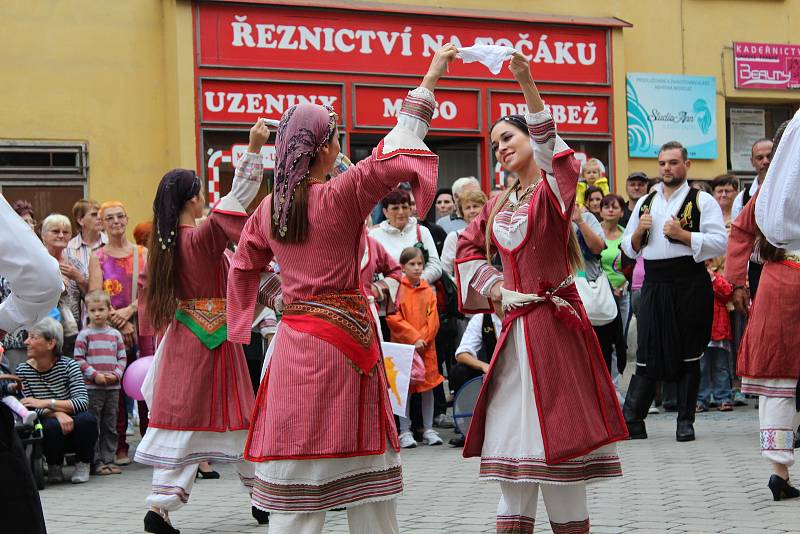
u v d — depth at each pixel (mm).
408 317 8938
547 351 4523
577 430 4480
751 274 7883
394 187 4043
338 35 14062
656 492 6398
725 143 16609
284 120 4145
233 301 4570
